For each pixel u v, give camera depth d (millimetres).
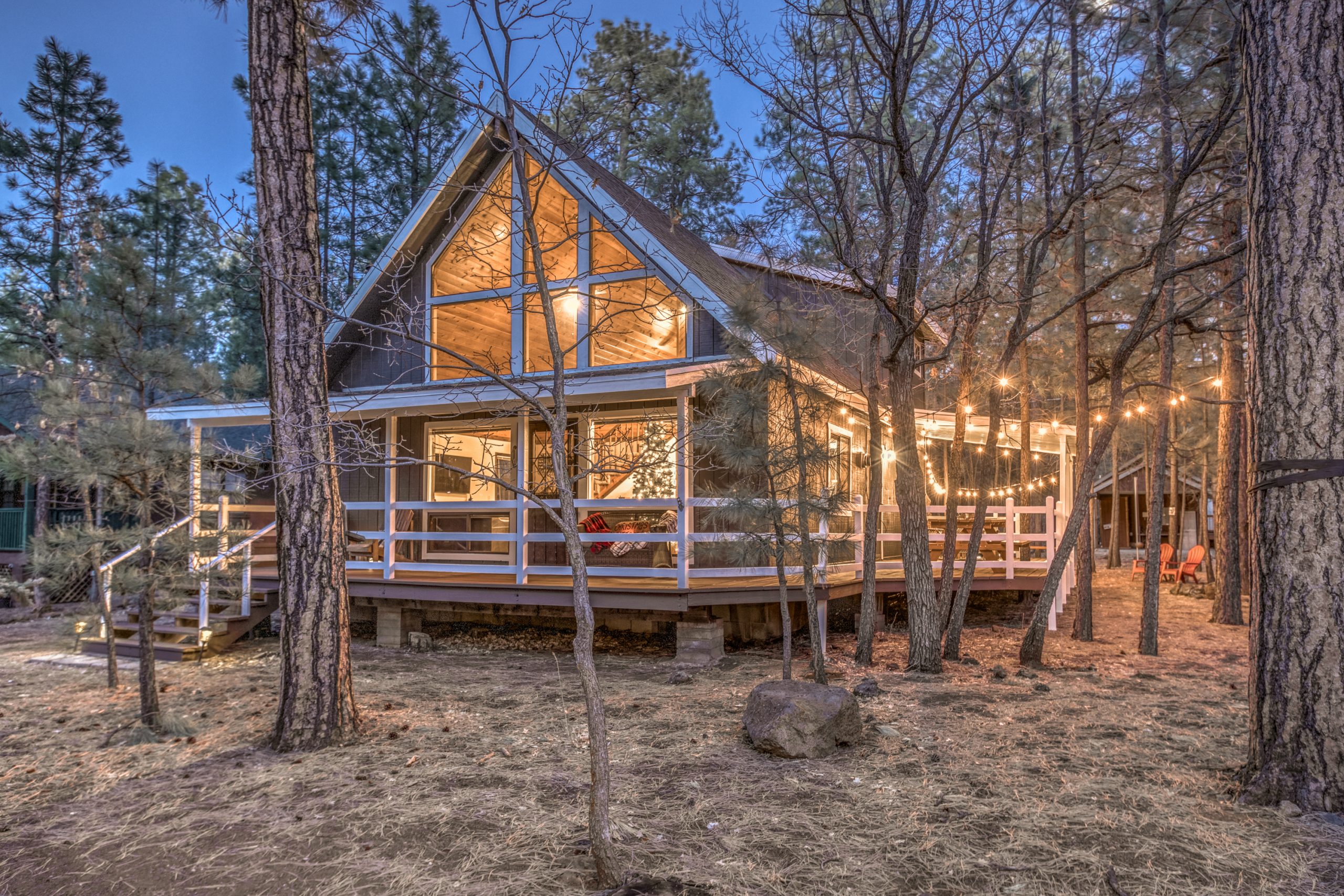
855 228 9711
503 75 4355
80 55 17234
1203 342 18203
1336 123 4574
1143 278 14164
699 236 17094
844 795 4875
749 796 4875
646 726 6473
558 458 4086
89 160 17672
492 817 4570
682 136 17469
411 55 4922
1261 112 4832
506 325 12398
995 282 10469
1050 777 5141
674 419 11453
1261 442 4758
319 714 5977
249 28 6109
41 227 17000
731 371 7625
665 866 3957
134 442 6066
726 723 6512
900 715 6742
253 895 3730
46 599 15031
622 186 13352
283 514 6027
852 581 11211
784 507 7977
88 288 6801
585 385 9477
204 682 8523
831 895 3652
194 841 4328
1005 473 16359
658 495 11430
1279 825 4289
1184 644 10703
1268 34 4809
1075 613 12336
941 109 9867
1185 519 30250
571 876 3852
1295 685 4535
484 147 11820
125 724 6742
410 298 12859
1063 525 13359
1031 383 15891
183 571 6867
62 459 6121
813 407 7941
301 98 6191
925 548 8789
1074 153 10039
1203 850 4023
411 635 10602
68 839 4383
